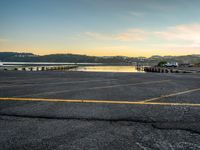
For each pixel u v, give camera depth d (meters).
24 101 6.95
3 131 3.92
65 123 4.48
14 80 15.12
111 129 4.11
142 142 3.44
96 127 4.23
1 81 14.30
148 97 7.86
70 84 12.49
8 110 5.59
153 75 23.44
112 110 5.69
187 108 6.01
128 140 3.53
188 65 81.06
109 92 9.13
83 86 11.46
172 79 17.22
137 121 4.66
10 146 3.25
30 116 5.00
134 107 6.11
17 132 3.88
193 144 3.37
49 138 3.59
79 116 5.04
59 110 5.64
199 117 5.00
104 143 3.39
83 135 3.75
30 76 19.69
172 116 5.09
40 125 4.32
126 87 11.11
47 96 7.95
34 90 9.64
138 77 19.47
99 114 5.23
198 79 17.28
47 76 19.84
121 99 7.41
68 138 3.60
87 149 3.15
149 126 4.32
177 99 7.48
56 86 11.37
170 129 4.13
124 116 5.05
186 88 10.84
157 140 3.53
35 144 3.33
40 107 6.02
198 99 7.50
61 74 23.61
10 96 7.91
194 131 4.02
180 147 3.24
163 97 7.88
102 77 19.02
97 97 7.79
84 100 7.18
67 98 7.54
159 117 4.99
